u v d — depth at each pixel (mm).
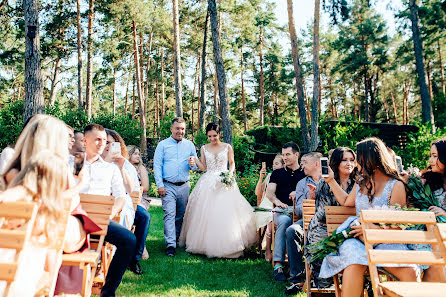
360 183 3582
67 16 23766
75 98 37531
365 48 36844
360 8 34781
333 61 42219
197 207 6516
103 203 3680
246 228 6316
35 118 2811
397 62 34969
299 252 4656
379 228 3244
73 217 3195
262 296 4496
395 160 3961
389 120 45938
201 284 4902
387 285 2740
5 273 2164
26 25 10516
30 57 10477
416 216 2961
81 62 23375
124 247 3721
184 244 6953
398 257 2850
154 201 14562
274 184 5922
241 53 36125
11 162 2723
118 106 53688
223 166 6820
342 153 4191
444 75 38250
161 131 18906
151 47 36188
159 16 26250
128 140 18609
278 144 19062
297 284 4609
